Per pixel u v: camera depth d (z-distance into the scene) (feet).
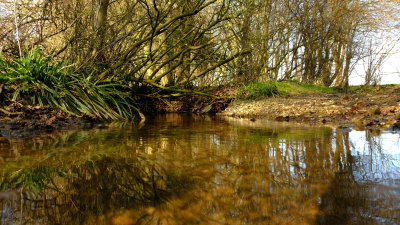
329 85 46.29
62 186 3.41
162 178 3.74
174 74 27.76
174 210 2.71
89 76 15.92
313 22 38.47
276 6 31.91
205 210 2.71
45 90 12.98
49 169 4.20
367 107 15.24
